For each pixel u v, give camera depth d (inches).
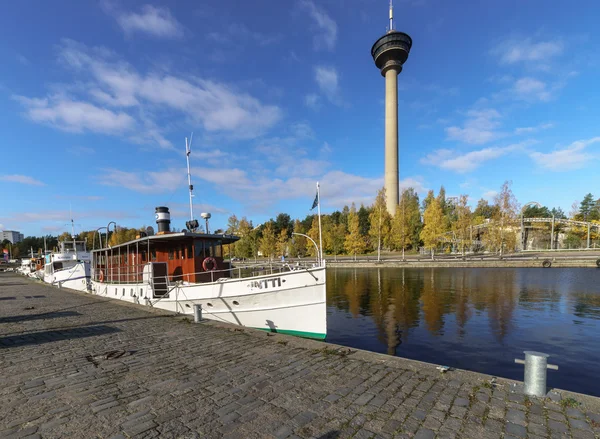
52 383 226.7
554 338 542.0
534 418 172.4
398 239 2283.5
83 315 524.4
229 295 496.4
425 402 192.2
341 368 253.1
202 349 312.2
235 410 184.4
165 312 537.0
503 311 753.6
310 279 438.3
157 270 613.9
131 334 380.8
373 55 4020.7
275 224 3427.7
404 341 541.6
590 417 172.2
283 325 458.3
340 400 196.2
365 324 666.8
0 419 174.6
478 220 2812.5
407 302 895.1
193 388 216.5
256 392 209.3
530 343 518.0
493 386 213.2
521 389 207.2
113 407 188.5
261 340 345.1
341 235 2645.2
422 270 1729.8
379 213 2405.3
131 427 165.5
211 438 155.3
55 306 650.2
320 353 293.3
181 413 181.0
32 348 322.3
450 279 1347.2
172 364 267.3
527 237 2746.1
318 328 431.8
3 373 248.2
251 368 255.4
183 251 596.7
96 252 910.4
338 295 1049.5
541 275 1370.6
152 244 648.4
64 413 181.3
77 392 210.8
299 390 211.8
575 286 1088.2
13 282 1585.9
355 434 158.4
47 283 1440.7
